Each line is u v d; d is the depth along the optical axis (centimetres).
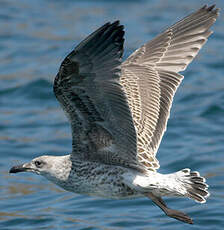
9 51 2322
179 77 1226
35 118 1889
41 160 1166
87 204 1434
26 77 2111
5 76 2128
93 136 1079
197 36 1247
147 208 1411
